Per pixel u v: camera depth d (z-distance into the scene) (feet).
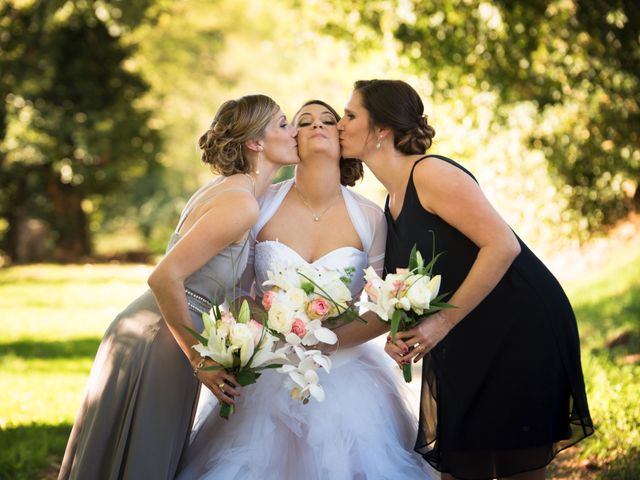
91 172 79.97
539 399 12.59
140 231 109.70
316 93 87.10
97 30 74.49
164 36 87.15
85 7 59.52
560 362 12.75
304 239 13.99
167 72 88.89
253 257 14.06
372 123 13.35
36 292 52.90
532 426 12.58
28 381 26.00
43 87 73.00
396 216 13.51
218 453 12.93
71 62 74.08
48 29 66.69
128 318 13.25
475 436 12.73
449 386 12.88
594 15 30.96
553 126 36.86
